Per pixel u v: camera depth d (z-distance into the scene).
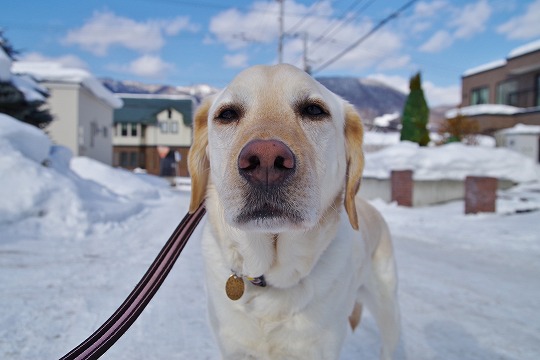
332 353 0.38
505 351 0.59
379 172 2.66
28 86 2.60
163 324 0.64
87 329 0.60
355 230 0.45
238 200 0.29
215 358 0.54
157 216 1.76
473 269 1.02
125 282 0.82
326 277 0.37
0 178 1.28
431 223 1.73
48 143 1.74
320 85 0.40
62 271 0.88
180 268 0.96
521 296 0.82
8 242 1.09
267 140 0.28
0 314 0.64
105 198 1.77
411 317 0.71
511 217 1.74
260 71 0.37
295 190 0.29
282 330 0.36
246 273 0.36
